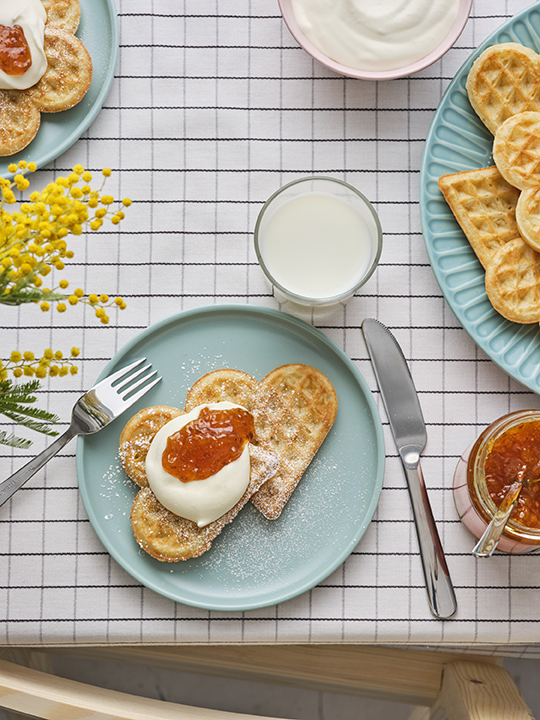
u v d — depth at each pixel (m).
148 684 0.81
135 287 0.71
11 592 0.69
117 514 0.69
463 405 0.71
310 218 0.69
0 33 0.67
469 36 0.71
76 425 0.68
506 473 0.66
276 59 0.72
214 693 0.81
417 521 0.70
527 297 0.68
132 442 0.68
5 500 0.66
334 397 0.69
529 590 0.70
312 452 0.69
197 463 0.67
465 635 0.70
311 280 0.69
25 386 0.61
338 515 0.70
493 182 0.69
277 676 0.78
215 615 0.70
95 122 0.71
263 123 0.72
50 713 0.66
